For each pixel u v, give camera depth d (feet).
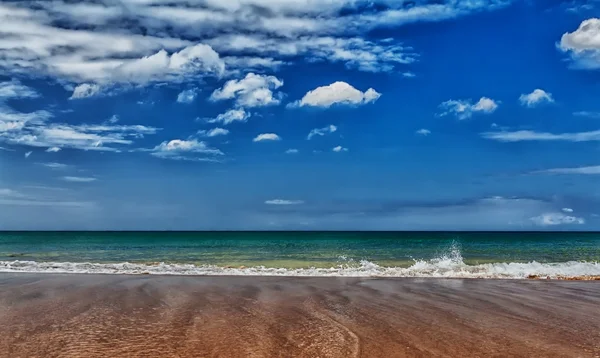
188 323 28.84
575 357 22.27
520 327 28.48
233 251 126.82
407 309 34.24
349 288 44.96
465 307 35.19
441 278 54.19
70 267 62.90
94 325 28.04
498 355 22.52
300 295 40.45
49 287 43.52
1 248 135.44
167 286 45.01
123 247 146.41
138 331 26.58
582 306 36.01
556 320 30.66
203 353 22.29
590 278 55.36
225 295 39.96
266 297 39.24
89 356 21.71
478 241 213.05
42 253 111.24
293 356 21.93
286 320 30.01
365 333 26.63
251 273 57.93
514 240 223.92
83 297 38.22
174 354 22.09
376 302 37.17
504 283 49.73
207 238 268.21
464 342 24.84
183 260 93.04
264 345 23.82
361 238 274.98
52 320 29.37
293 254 112.16
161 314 31.55
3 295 38.96
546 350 23.44
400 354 22.50
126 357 21.58
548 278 55.31
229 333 26.32
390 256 103.55
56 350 22.66
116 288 43.29
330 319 30.42
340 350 23.04
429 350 23.24
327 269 62.54
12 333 25.94
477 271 61.62
